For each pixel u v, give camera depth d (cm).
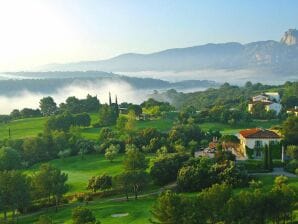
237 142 15562
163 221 7394
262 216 7538
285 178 10494
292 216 7956
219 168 11619
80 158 17438
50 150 18388
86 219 7894
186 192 11538
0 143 19212
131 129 19750
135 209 10250
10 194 10788
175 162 12656
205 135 18150
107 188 12406
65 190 11775
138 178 11512
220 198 7406
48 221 7831
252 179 11356
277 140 13788
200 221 7350
